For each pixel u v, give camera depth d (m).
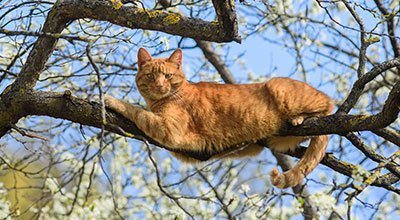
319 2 5.38
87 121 4.75
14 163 7.14
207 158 5.55
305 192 6.78
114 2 4.63
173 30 4.56
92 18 4.70
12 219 6.35
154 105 5.64
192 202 7.28
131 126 5.09
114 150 8.00
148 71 5.80
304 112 5.39
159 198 7.71
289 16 7.27
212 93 5.55
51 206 7.29
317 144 5.40
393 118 4.57
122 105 5.04
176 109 5.45
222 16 4.30
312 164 5.39
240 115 5.43
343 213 5.50
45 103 4.72
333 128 4.99
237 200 6.47
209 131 5.46
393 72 8.03
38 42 4.71
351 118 4.88
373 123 4.71
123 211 7.62
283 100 5.40
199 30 4.50
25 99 4.73
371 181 4.48
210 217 7.18
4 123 4.80
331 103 5.50
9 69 6.20
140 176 8.05
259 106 5.43
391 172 5.24
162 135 5.27
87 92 7.33
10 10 5.18
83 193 6.95
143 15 4.58
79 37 3.99
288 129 5.36
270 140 5.54
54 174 7.77
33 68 4.73
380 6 6.68
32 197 7.82
